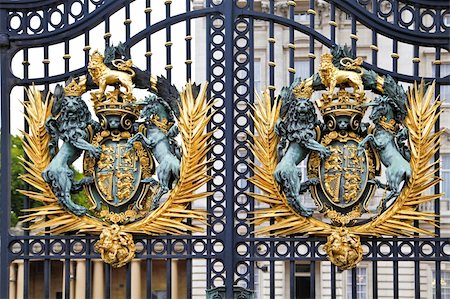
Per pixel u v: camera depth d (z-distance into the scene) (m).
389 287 17.94
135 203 10.33
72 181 10.38
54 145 10.42
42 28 10.66
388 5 13.11
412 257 10.19
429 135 10.34
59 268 19.72
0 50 10.62
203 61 16.33
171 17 10.59
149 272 10.26
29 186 10.60
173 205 10.26
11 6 10.68
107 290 10.27
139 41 10.62
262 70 15.47
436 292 10.16
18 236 10.36
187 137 10.28
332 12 10.60
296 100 10.28
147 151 10.41
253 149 10.30
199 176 10.26
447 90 16.23
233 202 10.25
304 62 16.22
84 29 10.68
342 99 10.30
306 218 10.18
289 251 10.23
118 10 10.70
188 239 10.26
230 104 10.37
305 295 19.25
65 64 10.65
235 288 10.17
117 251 10.15
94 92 10.41
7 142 10.50
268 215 10.18
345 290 17.91
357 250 10.09
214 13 10.55
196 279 17.08
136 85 10.55
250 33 10.54
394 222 10.16
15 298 18.44
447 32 10.52
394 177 10.18
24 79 10.59
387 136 10.30
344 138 10.30
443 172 15.67
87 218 10.31
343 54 10.46
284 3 14.95
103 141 10.45
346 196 10.21
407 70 16.78
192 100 10.37
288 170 10.16
